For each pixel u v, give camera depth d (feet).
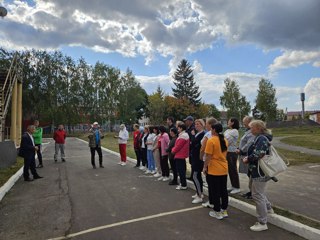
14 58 59.31
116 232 16.40
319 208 19.67
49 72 175.83
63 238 15.83
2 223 18.33
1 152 37.88
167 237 15.53
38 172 37.01
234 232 16.02
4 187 26.55
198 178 21.95
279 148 62.49
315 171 33.83
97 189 27.07
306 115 331.77
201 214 19.16
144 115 252.42
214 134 18.69
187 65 239.50
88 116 200.44
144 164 38.83
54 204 22.34
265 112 172.45
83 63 194.59
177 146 25.62
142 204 21.79
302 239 14.92
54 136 47.47
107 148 69.77
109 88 204.44
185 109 199.00
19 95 67.26
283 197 22.44
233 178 23.21
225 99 192.65
